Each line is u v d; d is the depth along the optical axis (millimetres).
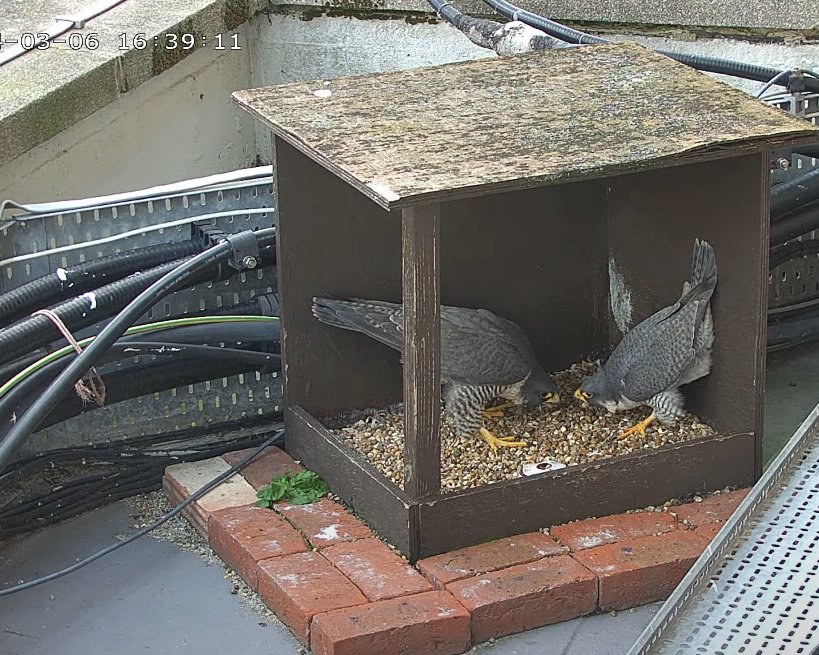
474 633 3572
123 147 4762
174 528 3951
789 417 4273
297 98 3902
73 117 4445
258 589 3711
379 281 4121
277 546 3744
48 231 4051
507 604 3578
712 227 3898
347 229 4047
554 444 4016
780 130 3639
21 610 3717
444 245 4184
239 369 4199
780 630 3279
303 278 4035
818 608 3312
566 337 4371
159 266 4020
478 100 3861
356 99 3893
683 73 3977
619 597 3648
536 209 4223
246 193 4223
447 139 3658
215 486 3967
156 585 3779
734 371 3918
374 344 4145
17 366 3912
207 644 3611
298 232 3998
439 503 3676
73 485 4035
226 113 5172
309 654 3564
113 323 3756
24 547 3916
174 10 4895
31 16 4828
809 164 4539
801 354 4598
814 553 3416
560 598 3615
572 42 4441
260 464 4047
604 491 3801
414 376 3598
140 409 4184
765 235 3775
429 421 3637
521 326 4316
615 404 4039
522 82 3959
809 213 4441
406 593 3598
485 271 4242
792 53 4664
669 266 4082
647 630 3268
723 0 4676
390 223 4090
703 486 3887
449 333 3928
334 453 3898
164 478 4055
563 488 3766
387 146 3629
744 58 4719
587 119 3734
